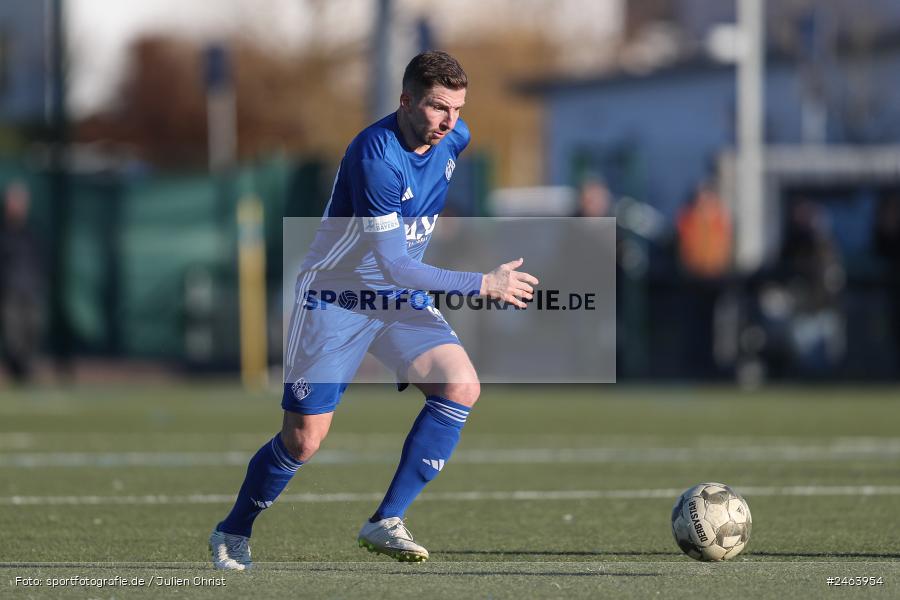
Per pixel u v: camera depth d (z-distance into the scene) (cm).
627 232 7650
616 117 12281
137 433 4922
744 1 8875
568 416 5694
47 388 7394
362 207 2122
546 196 9438
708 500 2228
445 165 2206
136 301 7925
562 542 2609
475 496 3284
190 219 7906
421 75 2081
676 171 8231
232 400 6488
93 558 2430
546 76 13675
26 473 3766
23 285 7594
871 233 7912
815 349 7644
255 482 2175
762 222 8044
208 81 10944
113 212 7906
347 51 17288
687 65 11519
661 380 7806
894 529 2733
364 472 3744
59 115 8006
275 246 7750
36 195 7831
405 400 6675
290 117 17212
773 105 11719
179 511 3042
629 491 3369
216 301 7894
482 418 5609
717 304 7788
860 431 4959
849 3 12550
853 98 11838
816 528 2745
